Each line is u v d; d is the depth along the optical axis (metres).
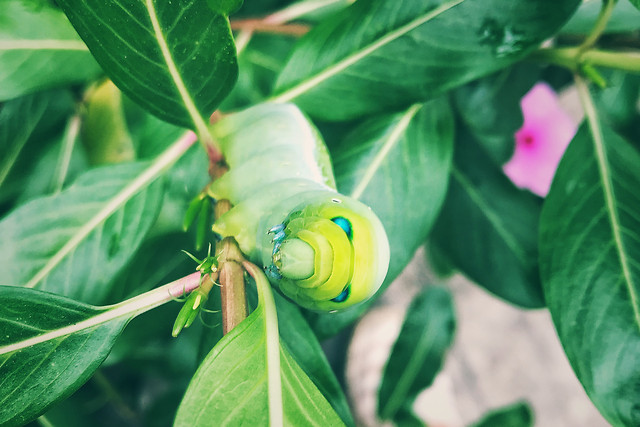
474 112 0.18
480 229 0.17
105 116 0.16
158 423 0.22
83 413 0.19
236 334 0.10
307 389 0.11
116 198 0.14
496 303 0.38
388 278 0.14
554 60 0.14
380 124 0.15
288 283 0.10
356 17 0.13
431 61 0.13
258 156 0.11
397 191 0.14
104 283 0.13
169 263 0.17
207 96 0.12
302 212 0.10
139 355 0.22
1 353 0.11
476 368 0.37
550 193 0.14
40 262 0.13
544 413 0.36
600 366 0.13
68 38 0.14
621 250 0.13
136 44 0.11
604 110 0.19
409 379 0.22
